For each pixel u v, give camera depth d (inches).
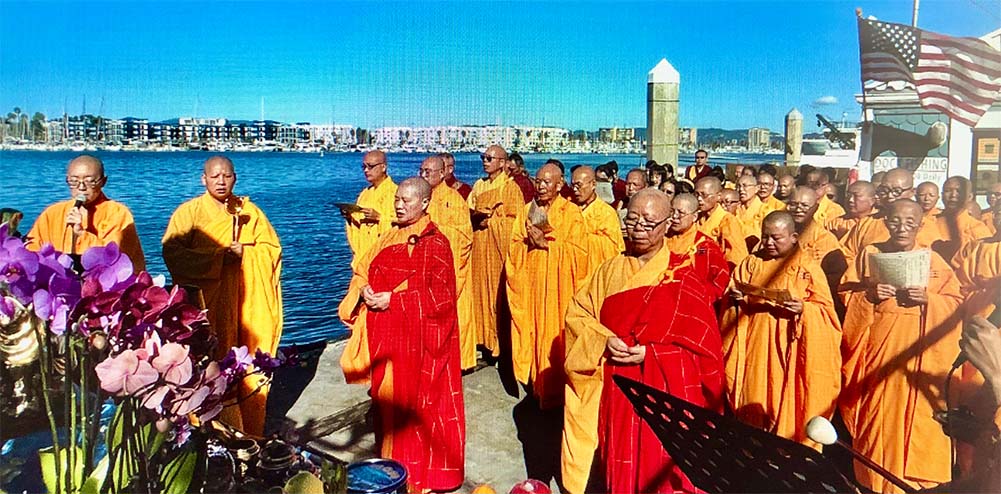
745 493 66.9
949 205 293.0
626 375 175.6
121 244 246.4
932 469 202.8
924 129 518.0
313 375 323.0
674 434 73.7
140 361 85.0
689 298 176.9
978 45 370.0
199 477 103.3
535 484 129.7
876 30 384.2
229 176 248.5
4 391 98.1
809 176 391.9
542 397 282.7
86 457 90.4
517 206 349.4
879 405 209.8
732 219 310.3
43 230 243.4
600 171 489.7
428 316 205.3
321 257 757.3
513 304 295.1
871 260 213.9
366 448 246.7
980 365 90.6
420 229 210.8
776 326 218.7
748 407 223.5
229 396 104.3
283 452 124.3
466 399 305.0
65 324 84.7
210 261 239.8
